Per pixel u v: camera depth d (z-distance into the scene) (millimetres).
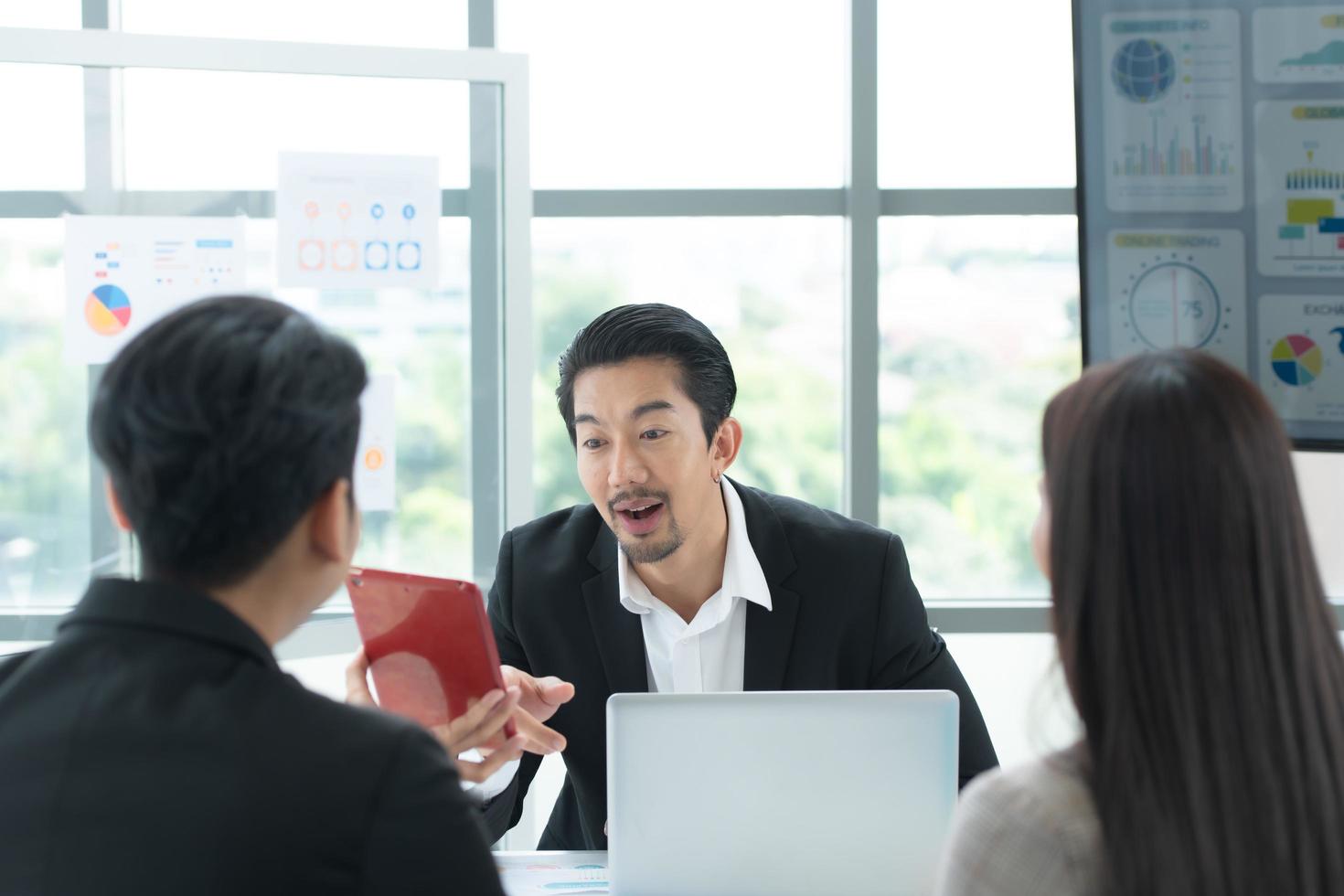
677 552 1647
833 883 1329
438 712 1350
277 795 714
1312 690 794
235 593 795
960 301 3520
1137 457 807
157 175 2766
